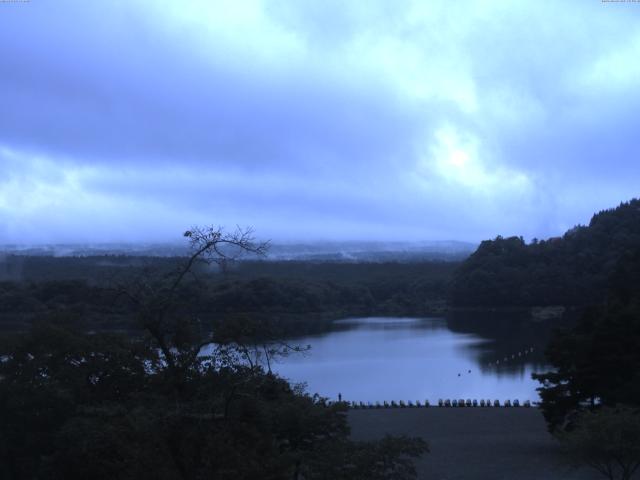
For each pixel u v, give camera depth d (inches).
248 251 1269.7
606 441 1827.0
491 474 2313.0
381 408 3971.5
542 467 2385.6
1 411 1571.1
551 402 2893.7
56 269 7155.5
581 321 3201.3
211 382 1268.5
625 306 3107.8
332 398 5024.6
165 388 1299.2
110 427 1232.2
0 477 1573.6
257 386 1311.5
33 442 1544.0
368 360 7160.4
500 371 6402.6
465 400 4547.2
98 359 1667.1
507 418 3531.0
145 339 1537.9
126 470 1214.9
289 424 1753.2
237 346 1347.2
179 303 1320.1
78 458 1363.2
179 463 1189.1
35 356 1683.1
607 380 2733.8
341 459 1346.0
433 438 2992.1
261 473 1228.5
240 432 1262.3
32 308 4842.5
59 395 1563.7
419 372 6382.9
